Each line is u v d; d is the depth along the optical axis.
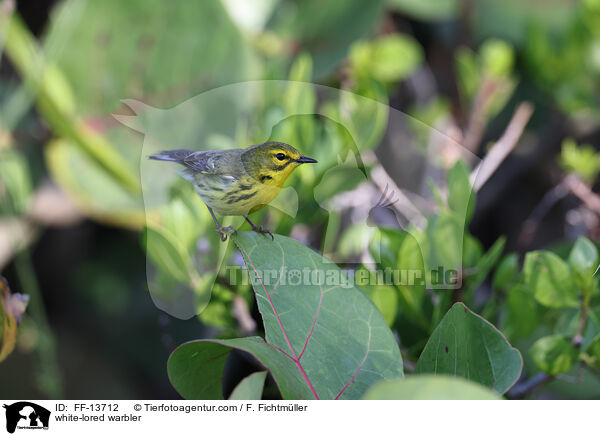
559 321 5.01
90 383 5.76
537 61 5.36
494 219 6.00
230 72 5.14
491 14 5.54
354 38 5.24
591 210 5.26
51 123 5.16
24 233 5.30
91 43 5.14
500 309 5.04
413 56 5.25
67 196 5.51
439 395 4.81
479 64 5.36
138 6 5.12
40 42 5.31
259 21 5.25
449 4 5.50
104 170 5.18
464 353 4.90
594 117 5.54
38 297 5.27
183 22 5.13
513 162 5.74
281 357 4.88
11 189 5.29
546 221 5.78
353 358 4.89
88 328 5.97
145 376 5.86
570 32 5.33
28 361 5.36
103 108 5.14
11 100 5.27
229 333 5.02
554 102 5.54
